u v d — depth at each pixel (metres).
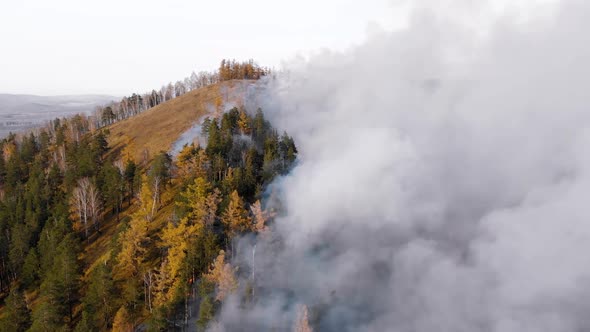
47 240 74.75
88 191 83.44
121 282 56.47
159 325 45.78
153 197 76.50
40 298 64.19
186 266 50.84
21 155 122.44
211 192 63.81
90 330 48.12
